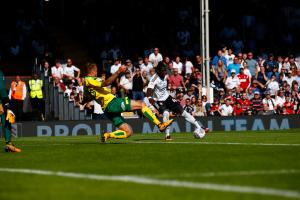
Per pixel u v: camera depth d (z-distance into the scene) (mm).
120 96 72562
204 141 43594
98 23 86625
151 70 70250
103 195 21438
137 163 29625
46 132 64062
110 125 65438
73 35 89625
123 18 86375
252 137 48438
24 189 23031
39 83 71438
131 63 74688
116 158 32094
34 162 31422
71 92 69938
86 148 38750
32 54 82188
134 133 64250
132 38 84750
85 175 26047
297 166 27219
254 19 87062
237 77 74000
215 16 87938
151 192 21766
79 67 83688
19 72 81875
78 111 69062
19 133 63312
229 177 24500
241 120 68250
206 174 25375
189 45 83688
